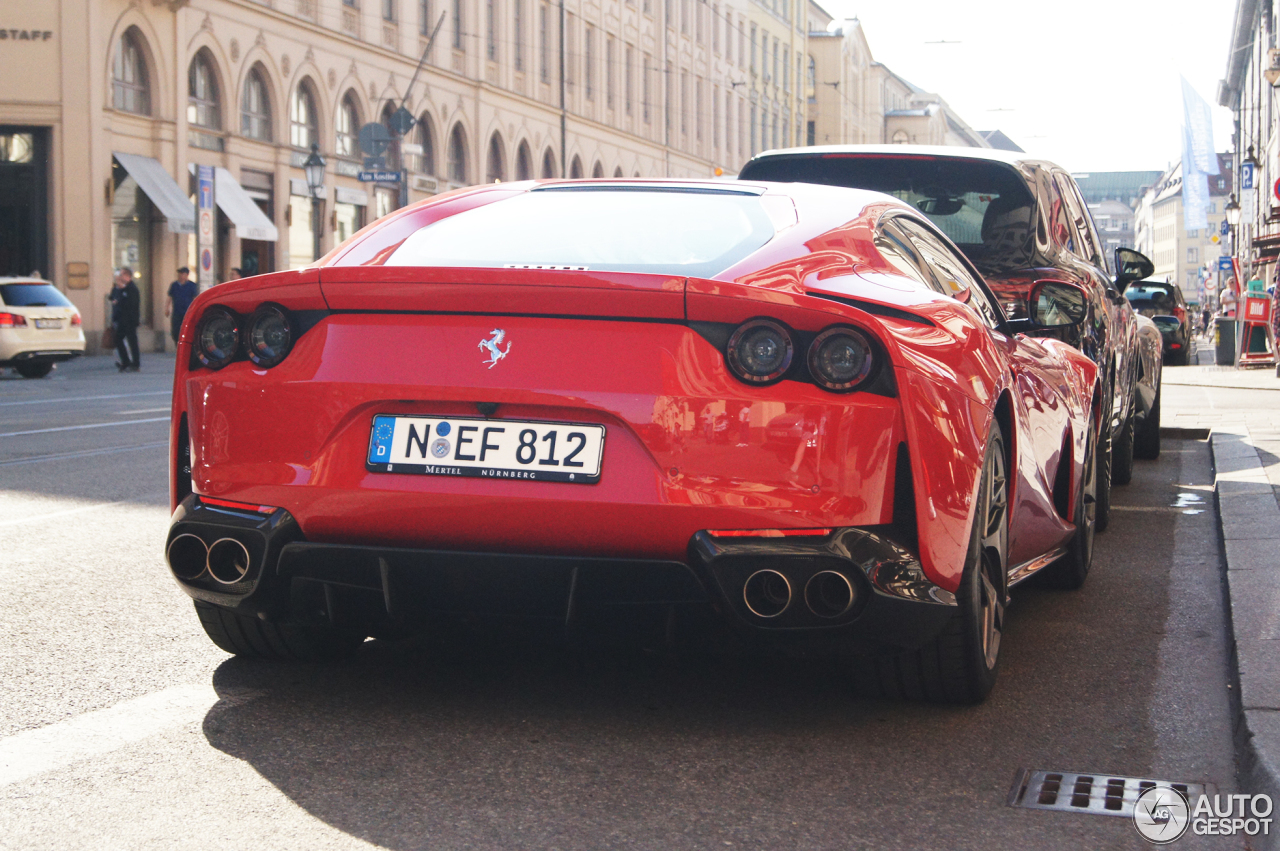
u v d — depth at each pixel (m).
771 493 3.02
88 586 5.02
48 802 2.85
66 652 4.07
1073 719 3.52
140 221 28.80
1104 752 3.26
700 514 3.02
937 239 4.27
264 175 31.67
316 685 3.75
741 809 2.85
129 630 4.35
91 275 27.22
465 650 4.14
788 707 3.59
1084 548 5.28
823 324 3.04
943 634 3.41
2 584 5.05
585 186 4.04
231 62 30.17
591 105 49.59
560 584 3.13
